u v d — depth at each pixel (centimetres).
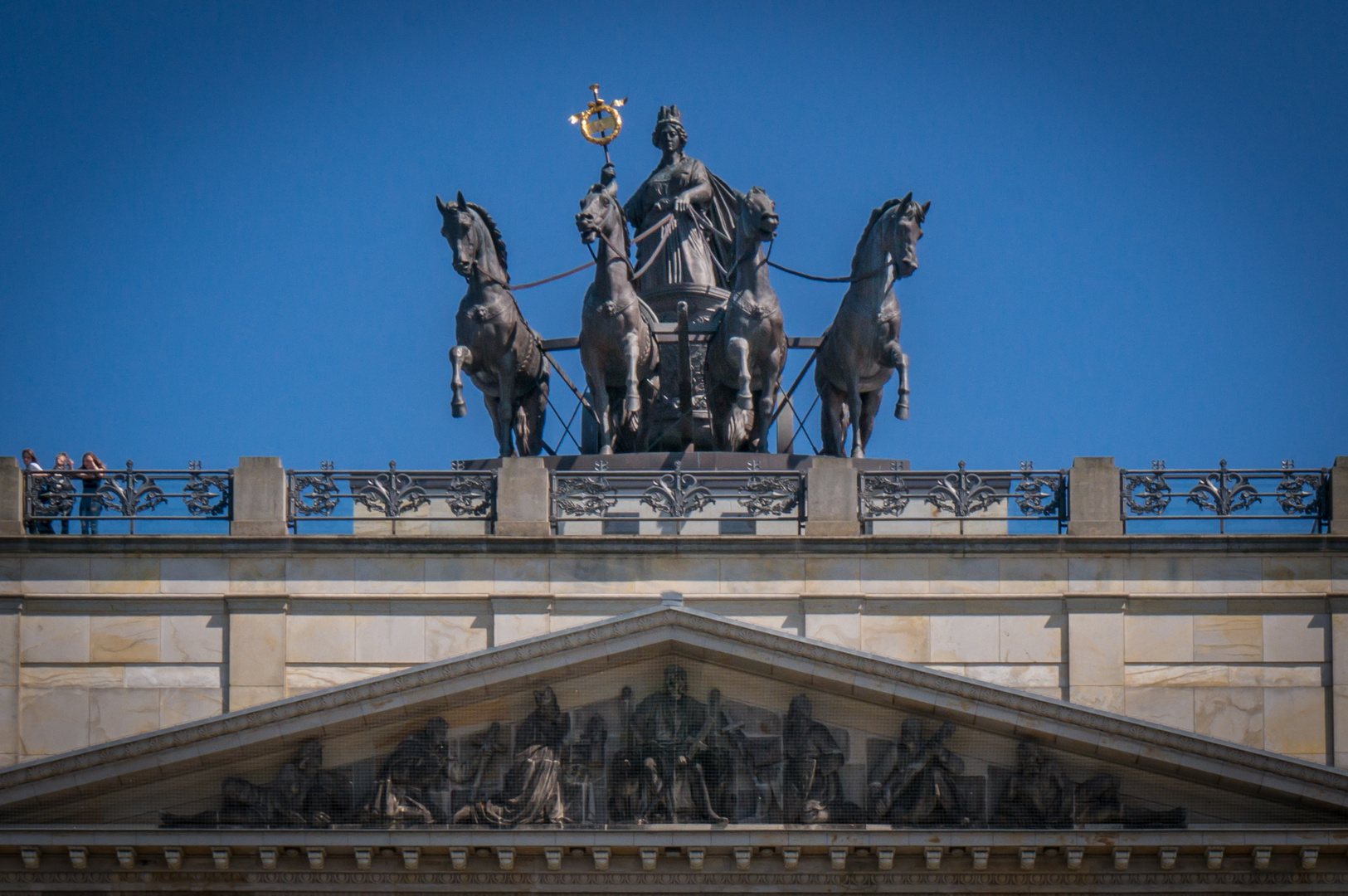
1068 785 8188
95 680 8869
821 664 8200
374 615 8900
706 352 10012
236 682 8844
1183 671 8850
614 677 8312
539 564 8912
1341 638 8862
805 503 9125
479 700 8294
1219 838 8088
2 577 8900
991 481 9150
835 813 8200
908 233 9544
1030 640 8875
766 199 9738
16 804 8150
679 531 9219
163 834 8125
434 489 9162
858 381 9719
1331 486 9031
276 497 9031
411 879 8231
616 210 9962
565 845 8131
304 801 8194
